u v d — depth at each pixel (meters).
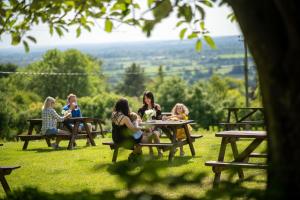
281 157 3.38
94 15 6.39
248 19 3.50
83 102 75.81
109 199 3.83
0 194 8.56
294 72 3.25
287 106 3.32
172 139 12.33
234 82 124.25
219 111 76.38
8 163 12.94
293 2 3.19
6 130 54.56
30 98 86.75
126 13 6.00
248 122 18.73
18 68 109.88
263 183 6.61
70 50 104.94
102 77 130.50
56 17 6.70
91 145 16.80
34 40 6.34
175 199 3.37
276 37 3.39
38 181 10.09
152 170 2.97
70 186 9.27
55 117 16.41
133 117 11.57
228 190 3.41
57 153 14.79
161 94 81.38
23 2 6.64
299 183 3.03
